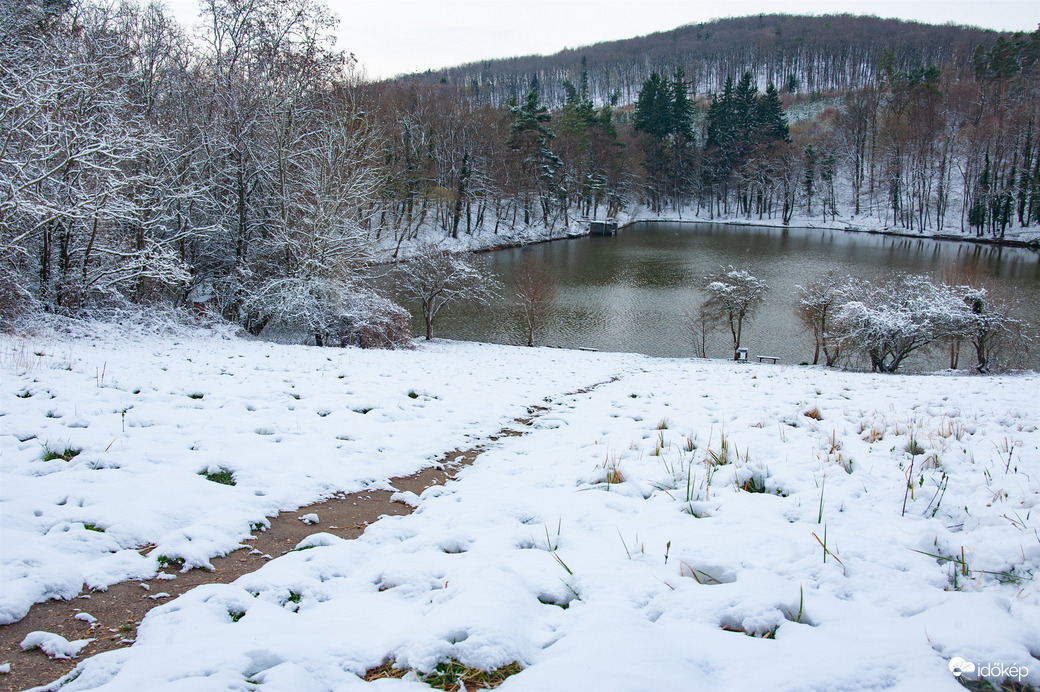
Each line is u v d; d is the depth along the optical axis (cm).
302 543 416
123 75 1568
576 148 7744
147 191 1733
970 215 6606
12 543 351
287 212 2059
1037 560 314
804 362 2648
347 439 680
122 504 421
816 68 16800
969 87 8700
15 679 256
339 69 2181
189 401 710
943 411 736
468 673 232
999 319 2270
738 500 441
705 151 9656
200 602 316
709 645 246
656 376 1423
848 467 512
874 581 309
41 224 1269
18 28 1351
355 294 2248
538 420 889
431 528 442
